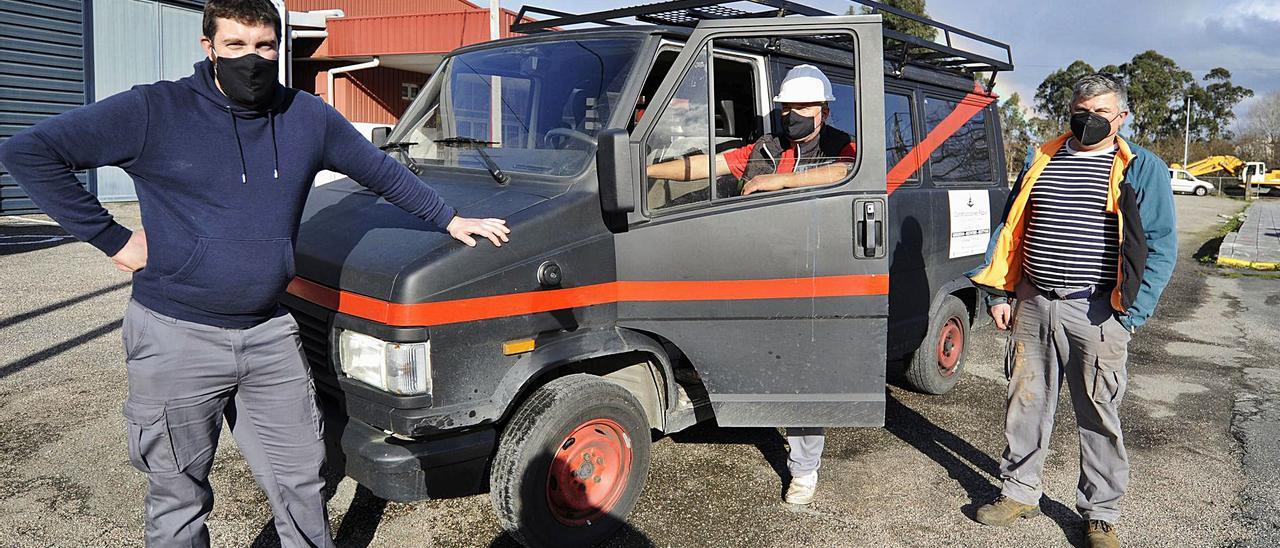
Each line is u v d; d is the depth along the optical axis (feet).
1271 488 14.79
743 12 13.57
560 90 12.82
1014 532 13.10
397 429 10.17
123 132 7.91
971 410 18.74
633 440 12.18
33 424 16.03
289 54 60.39
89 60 45.88
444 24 60.39
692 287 11.85
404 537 12.42
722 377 12.11
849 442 16.63
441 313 10.12
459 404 10.39
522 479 10.93
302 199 9.01
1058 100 251.60
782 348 12.05
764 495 14.06
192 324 8.61
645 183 11.65
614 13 13.89
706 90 11.99
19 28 42.60
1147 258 11.35
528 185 11.83
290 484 9.66
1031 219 12.33
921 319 17.56
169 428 8.89
